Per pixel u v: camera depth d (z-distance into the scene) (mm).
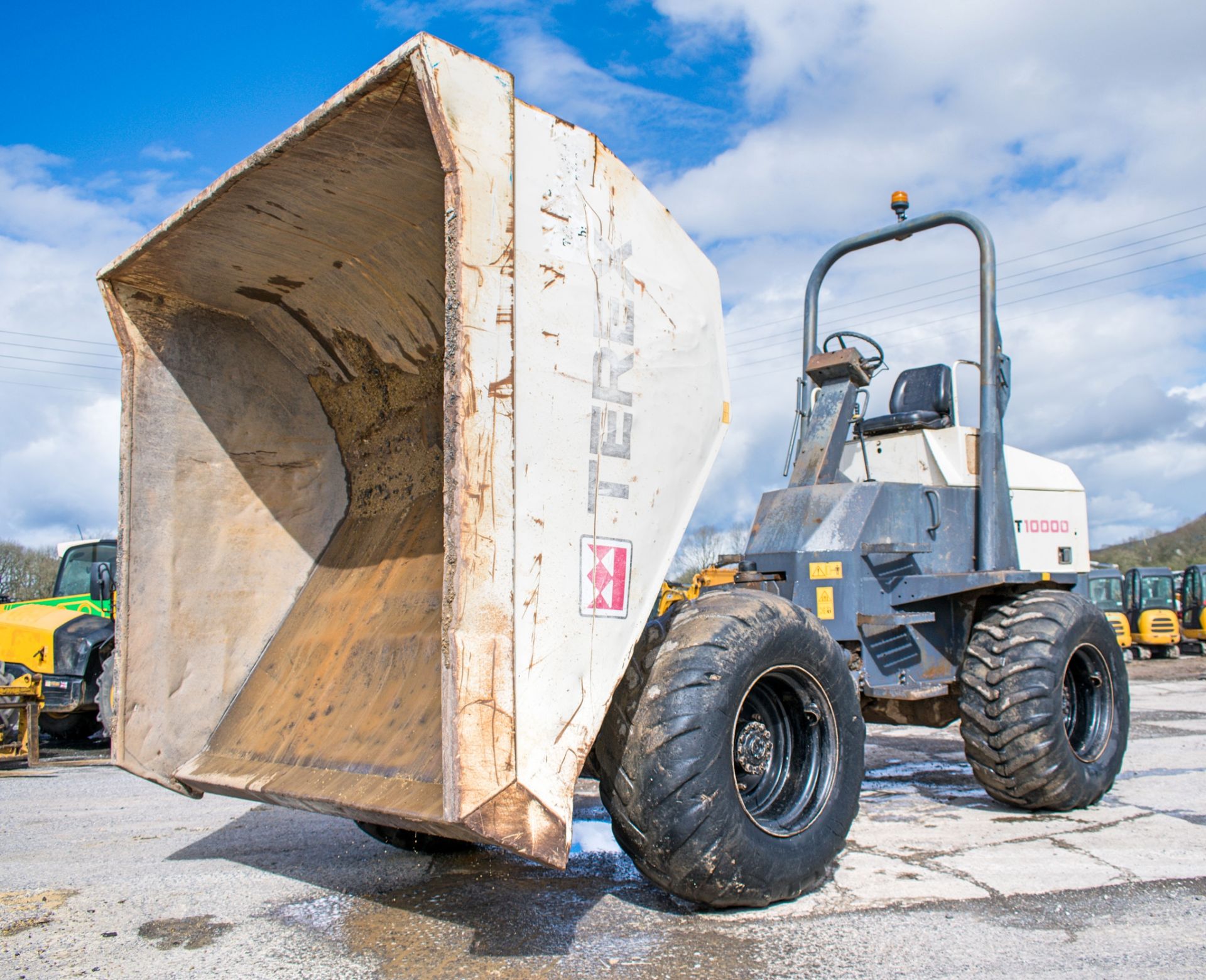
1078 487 5258
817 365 4508
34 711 6770
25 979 2236
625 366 2469
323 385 3490
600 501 2344
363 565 3215
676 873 2455
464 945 2410
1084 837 3592
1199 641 20172
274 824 4082
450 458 2000
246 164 2455
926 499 4340
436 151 2213
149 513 3127
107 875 3197
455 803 1917
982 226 4641
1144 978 2178
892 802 4410
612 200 2514
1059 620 4125
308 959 2336
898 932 2479
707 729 2455
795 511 4098
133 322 3158
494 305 2086
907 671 4156
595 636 2277
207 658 3201
